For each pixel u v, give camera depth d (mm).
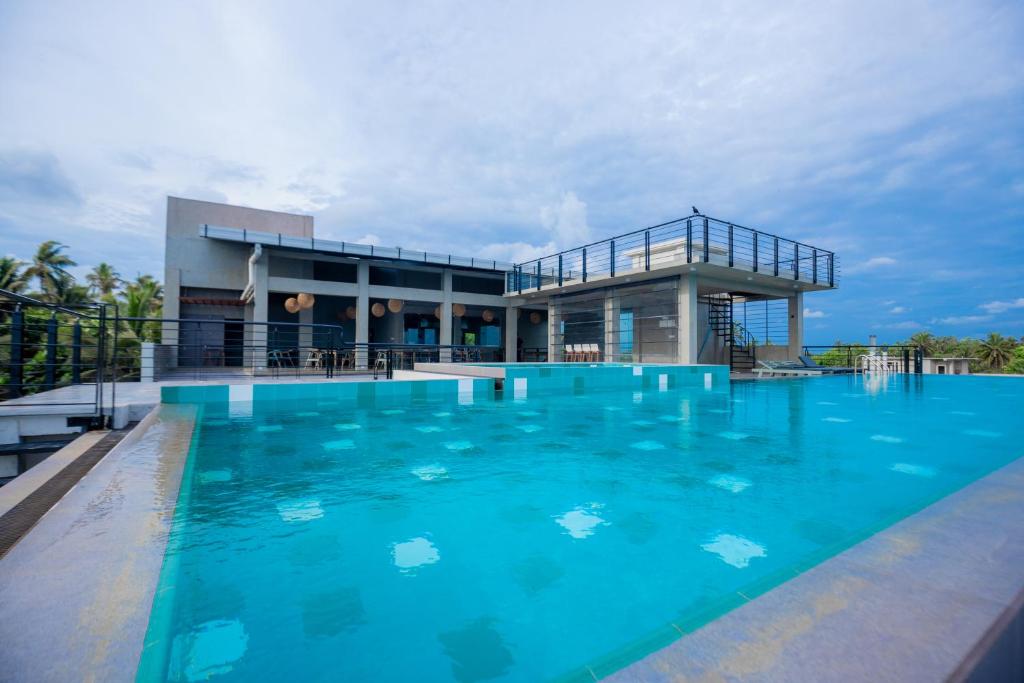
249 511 2215
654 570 1620
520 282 17594
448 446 3797
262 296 13844
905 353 13867
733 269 12391
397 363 14930
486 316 18625
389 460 3297
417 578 1560
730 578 1553
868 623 998
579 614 1337
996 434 4414
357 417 5395
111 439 4148
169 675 1056
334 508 2271
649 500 2414
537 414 5723
